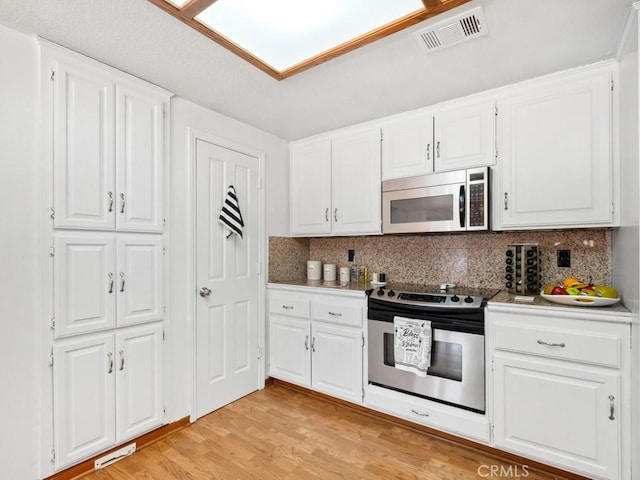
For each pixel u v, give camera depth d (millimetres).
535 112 1958
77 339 1739
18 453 1547
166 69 1890
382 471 1786
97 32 1561
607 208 1757
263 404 2561
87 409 1766
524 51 1687
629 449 1519
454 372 1989
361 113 2492
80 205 1745
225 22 1506
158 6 1366
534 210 1960
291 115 2541
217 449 1981
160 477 1739
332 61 1784
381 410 2246
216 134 2488
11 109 1544
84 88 1760
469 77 1954
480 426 1872
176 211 2229
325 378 2535
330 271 3051
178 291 2227
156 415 2066
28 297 1584
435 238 2670
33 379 1593
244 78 1981
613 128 1747
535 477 1736
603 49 1672
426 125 2361
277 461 1869
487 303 1877
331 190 2865
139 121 1999
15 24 1503
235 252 2633
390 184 2479
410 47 1652
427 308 2049
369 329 2320
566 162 1867
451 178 2180
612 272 1980
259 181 2850
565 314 1648
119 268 1906
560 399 1666
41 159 1619
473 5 1361
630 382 1514
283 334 2805
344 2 1376
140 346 2004
